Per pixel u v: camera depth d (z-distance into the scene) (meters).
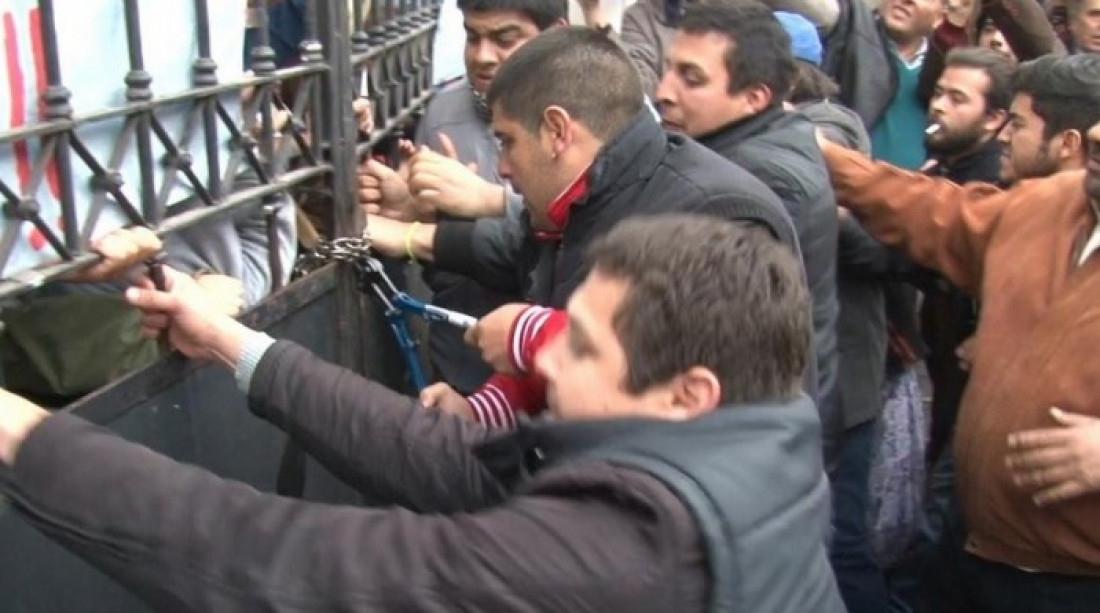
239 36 1.88
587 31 1.98
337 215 2.20
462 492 1.58
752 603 1.08
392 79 2.70
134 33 1.55
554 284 2.03
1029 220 2.32
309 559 1.12
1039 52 4.31
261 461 1.99
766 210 1.92
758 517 1.09
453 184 2.43
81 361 1.66
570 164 1.92
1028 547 2.22
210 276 1.85
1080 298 2.14
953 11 4.14
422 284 3.01
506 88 1.94
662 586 1.06
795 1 4.23
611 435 1.13
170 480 1.16
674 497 1.07
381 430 1.62
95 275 1.53
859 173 2.68
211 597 1.12
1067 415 2.10
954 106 3.32
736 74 2.45
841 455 2.96
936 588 2.63
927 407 3.75
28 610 1.42
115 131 1.58
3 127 1.37
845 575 3.02
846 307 2.90
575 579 1.07
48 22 1.40
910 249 2.63
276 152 2.03
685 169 1.94
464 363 2.61
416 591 1.09
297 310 2.05
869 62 4.21
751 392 1.18
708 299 1.16
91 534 1.14
